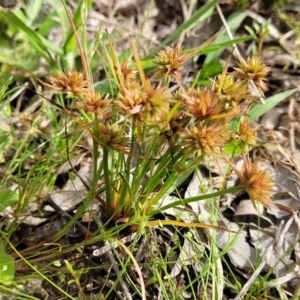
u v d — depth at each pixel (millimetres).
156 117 292
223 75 311
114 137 315
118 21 515
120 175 340
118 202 356
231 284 356
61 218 379
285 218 388
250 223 378
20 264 358
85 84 319
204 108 297
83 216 379
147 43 503
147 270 361
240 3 521
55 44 479
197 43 499
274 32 505
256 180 302
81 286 357
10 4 460
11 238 375
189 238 346
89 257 364
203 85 465
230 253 371
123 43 498
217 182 402
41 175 390
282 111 457
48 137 419
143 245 363
